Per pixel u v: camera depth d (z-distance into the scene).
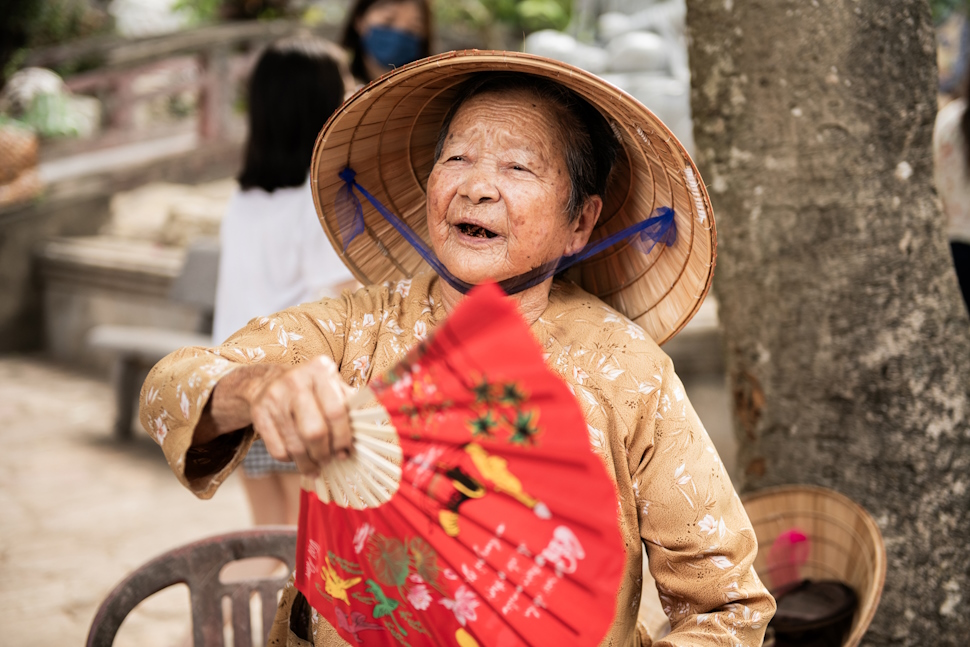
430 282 1.27
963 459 1.85
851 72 1.75
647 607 1.72
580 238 1.25
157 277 5.63
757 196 1.87
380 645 1.01
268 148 2.37
